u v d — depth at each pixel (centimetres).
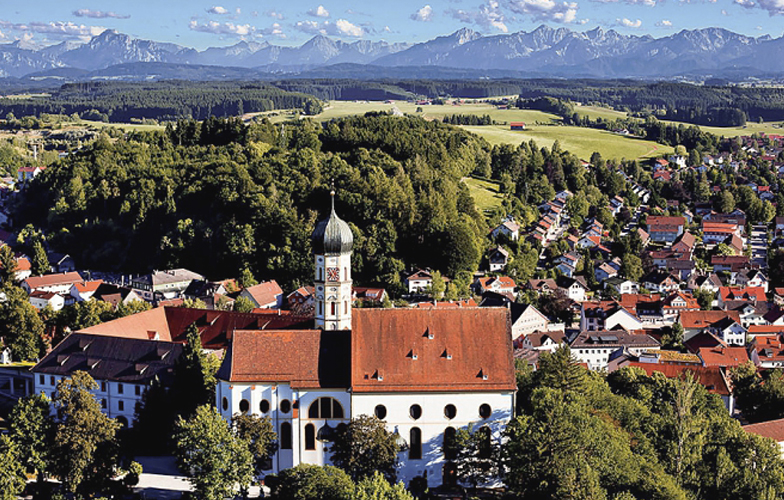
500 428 13538
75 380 13138
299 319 18450
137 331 18788
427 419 13488
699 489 12694
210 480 12119
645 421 14438
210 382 15538
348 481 11462
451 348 13712
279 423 13538
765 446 13962
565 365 14938
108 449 12938
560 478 11231
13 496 12481
